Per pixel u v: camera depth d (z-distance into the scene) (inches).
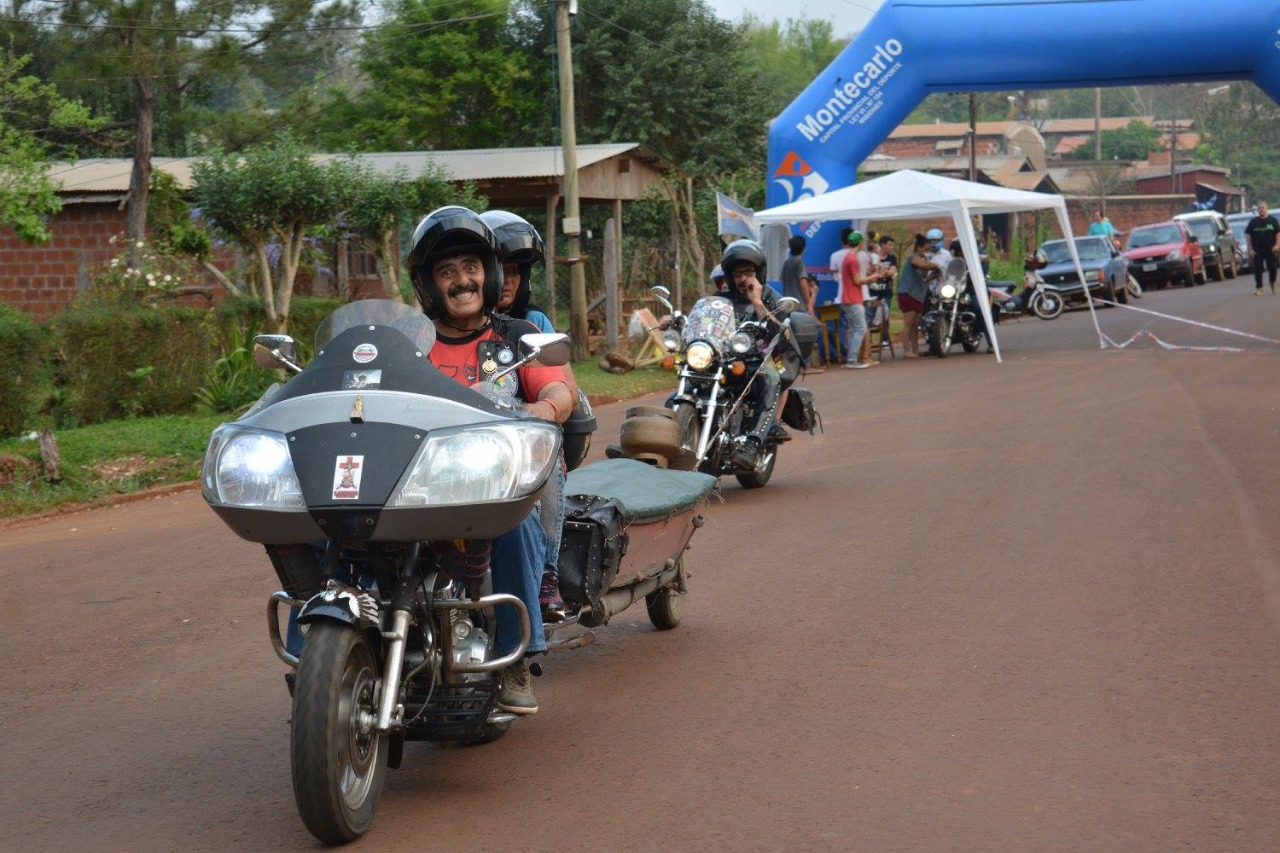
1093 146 4178.2
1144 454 459.8
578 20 1577.3
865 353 866.8
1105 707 212.2
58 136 1191.6
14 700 239.0
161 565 354.9
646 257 1212.5
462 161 1062.4
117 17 821.2
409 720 176.1
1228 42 839.7
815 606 283.0
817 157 915.4
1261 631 251.0
